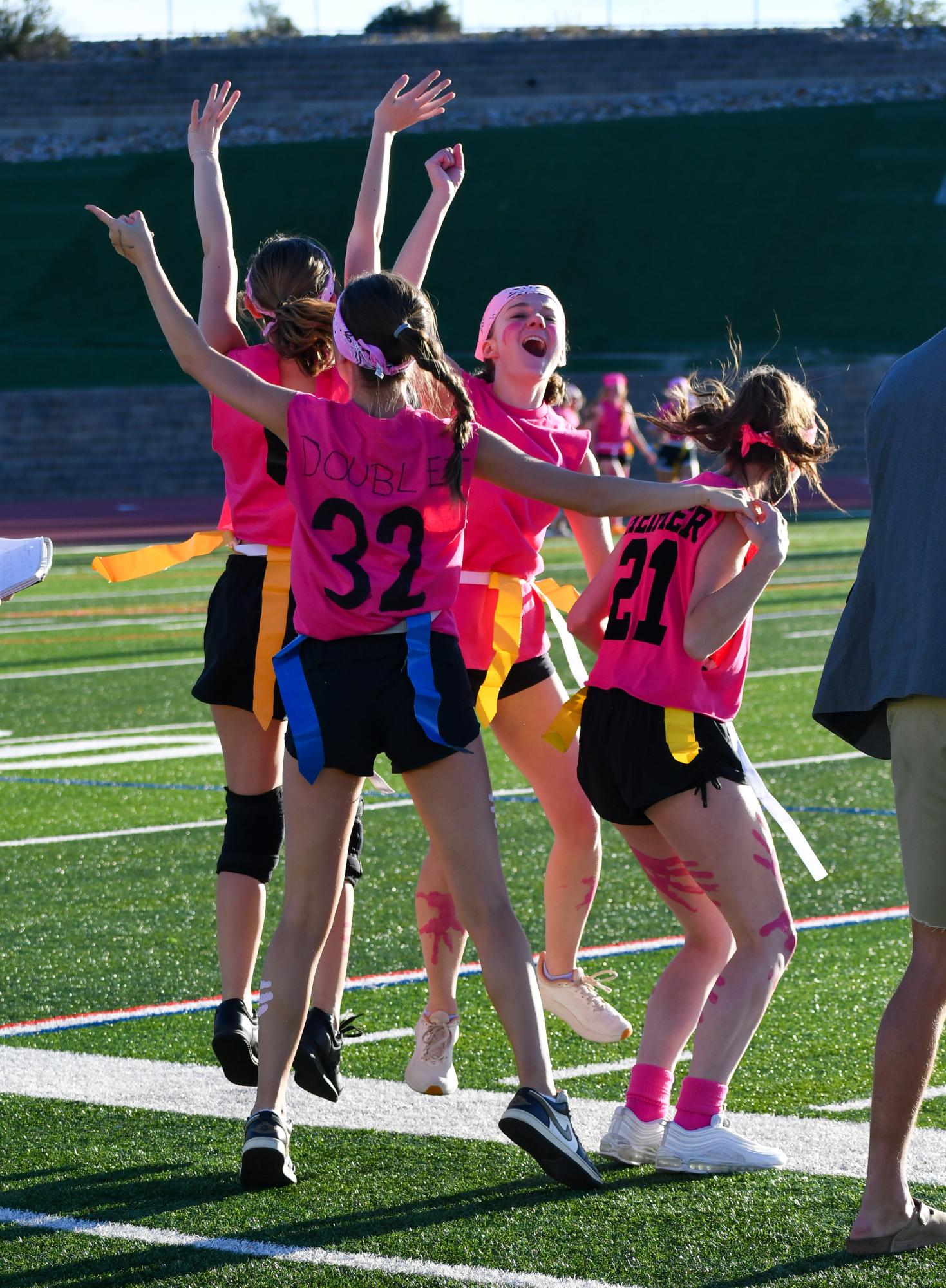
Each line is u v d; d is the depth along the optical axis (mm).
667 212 134125
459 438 10414
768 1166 10883
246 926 12312
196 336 10680
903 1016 9477
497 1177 10836
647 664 11000
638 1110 11156
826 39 160875
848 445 107000
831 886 19531
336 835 10586
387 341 10344
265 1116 10516
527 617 13508
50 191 139375
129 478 97688
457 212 135625
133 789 26062
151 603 51781
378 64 156500
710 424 11297
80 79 153625
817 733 30156
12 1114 12203
